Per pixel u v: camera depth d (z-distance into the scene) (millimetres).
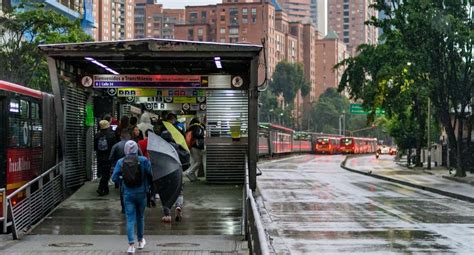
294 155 94188
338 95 161000
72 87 18812
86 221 14484
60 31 43906
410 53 37000
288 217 18203
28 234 13133
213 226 14008
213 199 17938
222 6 164875
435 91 38875
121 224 14156
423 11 35875
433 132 57375
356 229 15883
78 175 19297
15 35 37875
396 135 57688
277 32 169000
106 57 17562
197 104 25641
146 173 11234
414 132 55500
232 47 17641
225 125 21500
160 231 13461
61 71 17938
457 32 35625
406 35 37688
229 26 163750
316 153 107188
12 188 15070
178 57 17547
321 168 52469
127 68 20641
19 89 15719
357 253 12438
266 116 126875
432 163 59812
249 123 19906
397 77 38188
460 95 38719
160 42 17094
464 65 38438
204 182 22375
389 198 25484
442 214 19812
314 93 192000
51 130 18375
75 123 18984
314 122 149500
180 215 14570
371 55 44250
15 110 15352
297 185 30922
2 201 13406
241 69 21125
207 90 21344
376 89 43281
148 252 11242
